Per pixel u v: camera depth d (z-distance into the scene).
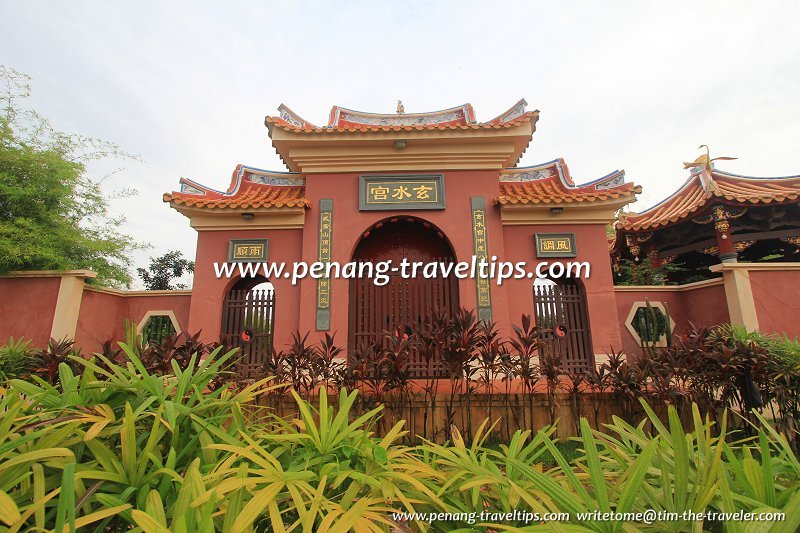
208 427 2.20
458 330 6.65
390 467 2.08
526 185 10.82
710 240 11.55
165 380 2.76
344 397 2.57
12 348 7.60
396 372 6.27
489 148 9.86
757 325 8.22
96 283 11.47
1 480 1.60
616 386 6.29
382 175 10.00
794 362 5.73
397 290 9.55
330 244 9.64
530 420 6.44
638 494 1.80
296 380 6.45
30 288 9.28
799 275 8.48
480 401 6.62
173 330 10.09
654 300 9.95
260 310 9.48
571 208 9.54
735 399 6.16
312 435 2.21
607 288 9.32
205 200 9.48
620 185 9.77
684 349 6.19
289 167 11.08
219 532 1.61
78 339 9.28
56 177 10.22
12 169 9.98
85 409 2.10
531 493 1.94
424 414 6.39
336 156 9.94
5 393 2.15
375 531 1.49
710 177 11.50
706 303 9.34
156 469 2.01
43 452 1.60
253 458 1.79
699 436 1.83
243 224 9.77
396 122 11.17
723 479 1.44
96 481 1.86
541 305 9.32
